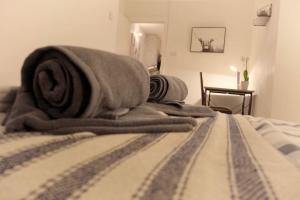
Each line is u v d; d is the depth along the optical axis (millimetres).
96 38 1410
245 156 466
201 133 673
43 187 288
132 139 553
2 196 268
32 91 626
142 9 4551
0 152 385
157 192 290
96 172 339
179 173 350
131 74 756
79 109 584
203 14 4328
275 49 2467
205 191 303
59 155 401
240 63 4211
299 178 362
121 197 277
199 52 4344
